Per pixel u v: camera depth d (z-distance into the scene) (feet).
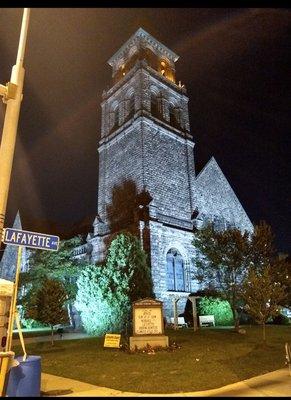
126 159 126.82
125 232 92.84
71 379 38.01
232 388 33.32
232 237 92.48
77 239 124.57
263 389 32.94
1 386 25.32
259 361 47.01
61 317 66.80
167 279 108.47
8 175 29.60
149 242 105.50
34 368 28.86
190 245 117.08
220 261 91.09
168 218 116.67
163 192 120.06
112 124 145.79
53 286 68.85
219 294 93.45
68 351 57.77
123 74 158.20
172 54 160.35
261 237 91.04
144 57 148.77
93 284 87.92
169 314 102.42
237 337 71.41
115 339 57.16
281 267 88.07
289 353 40.37
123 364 44.16
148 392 31.94
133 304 57.36
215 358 47.98
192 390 32.45
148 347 54.13
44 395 31.17
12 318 27.63
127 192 121.90
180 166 130.11
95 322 85.15
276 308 63.21
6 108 31.53
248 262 89.10
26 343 74.13
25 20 35.01
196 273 109.70
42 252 114.32
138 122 125.29
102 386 34.58
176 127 138.82
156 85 140.26
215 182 142.10
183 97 147.23
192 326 99.09
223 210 139.44
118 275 85.35
